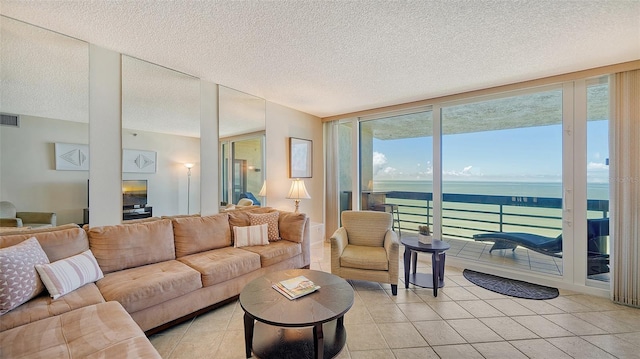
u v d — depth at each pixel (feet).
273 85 10.35
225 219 9.93
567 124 9.16
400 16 5.78
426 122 12.65
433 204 12.15
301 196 12.55
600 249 8.80
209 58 7.93
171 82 8.93
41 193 6.77
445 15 5.74
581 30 6.31
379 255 9.00
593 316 7.36
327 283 6.48
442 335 6.52
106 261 6.79
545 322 7.09
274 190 12.99
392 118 13.75
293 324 4.75
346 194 15.61
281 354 5.40
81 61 7.10
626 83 7.96
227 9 5.53
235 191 11.21
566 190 9.20
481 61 8.05
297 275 6.98
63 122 7.02
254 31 6.40
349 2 5.30
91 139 7.34
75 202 7.20
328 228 16.06
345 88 10.62
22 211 6.55
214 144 10.36
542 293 8.85
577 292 8.90
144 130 8.50
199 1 5.26
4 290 4.63
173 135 9.19
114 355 3.64
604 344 6.13
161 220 8.39
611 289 8.23
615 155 8.10
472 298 8.52
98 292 5.66
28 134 6.64
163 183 8.96
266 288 6.16
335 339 5.92
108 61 7.50
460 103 11.34
